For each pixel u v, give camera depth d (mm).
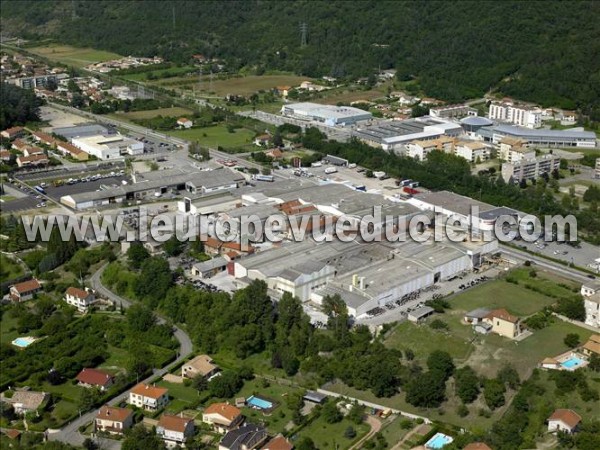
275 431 153375
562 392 161750
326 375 170000
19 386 172000
